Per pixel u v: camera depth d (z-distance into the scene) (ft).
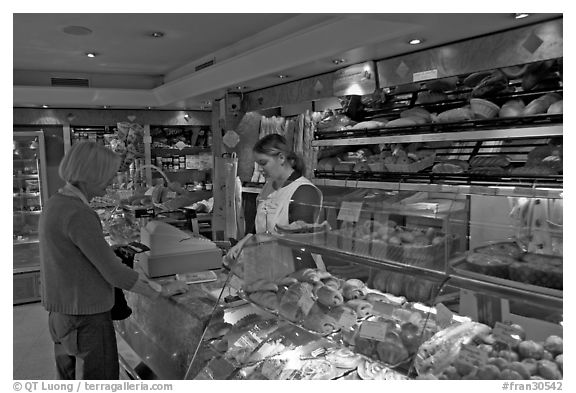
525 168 9.02
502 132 9.15
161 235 8.68
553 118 8.38
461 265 4.80
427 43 10.33
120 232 13.25
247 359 6.12
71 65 18.85
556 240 4.22
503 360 4.14
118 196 15.98
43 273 6.80
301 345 6.00
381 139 11.59
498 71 9.50
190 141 25.76
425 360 4.55
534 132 8.64
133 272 6.94
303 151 14.70
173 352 7.64
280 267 6.68
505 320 4.33
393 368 4.77
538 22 8.68
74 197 6.79
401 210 5.75
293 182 9.16
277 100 15.76
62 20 12.26
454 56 10.18
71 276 6.62
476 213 9.70
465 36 9.75
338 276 6.07
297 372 5.59
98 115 23.04
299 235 6.78
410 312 5.02
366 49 10.71
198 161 25.05
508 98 9.62
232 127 17.63
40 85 19.99
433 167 10.75
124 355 9.25
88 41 14.70
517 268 4.33
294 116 16.34
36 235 19.51
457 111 10.07
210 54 16.83
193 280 8.41
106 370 7.00
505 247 4.52
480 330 4.42
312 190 8.87
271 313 6.20
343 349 5.72
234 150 18.16
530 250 4.36
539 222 4.49
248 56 13.52
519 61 9.06
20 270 16.98
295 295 6.02
